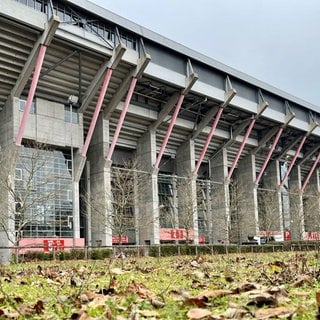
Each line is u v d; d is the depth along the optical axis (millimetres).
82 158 46969
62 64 43500
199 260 18625
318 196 79438
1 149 42250
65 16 42000
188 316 3783
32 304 5250
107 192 48594
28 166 42469
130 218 49000
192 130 60312
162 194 60000
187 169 60594
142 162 56094
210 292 4961
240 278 8852
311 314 3652
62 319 4160
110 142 52406
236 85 59375
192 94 53500
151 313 4082
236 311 3812
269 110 63625
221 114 59688
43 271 12656
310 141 78312
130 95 47531
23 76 41750
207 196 64438
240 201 65188
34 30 39094
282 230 71688
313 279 7219
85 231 51438
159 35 49500
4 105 43875
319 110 73875
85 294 5531
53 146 45844
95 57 44031
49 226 45156
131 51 46219
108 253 30344
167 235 55594
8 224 39781
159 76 48656
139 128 55719
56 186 46188
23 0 39688
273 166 76062
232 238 61062
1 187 39875
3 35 38625
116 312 4258
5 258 37656
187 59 52312
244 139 63125
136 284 6980
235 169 72375
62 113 46625
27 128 43625
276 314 3676
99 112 50312
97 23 44625
